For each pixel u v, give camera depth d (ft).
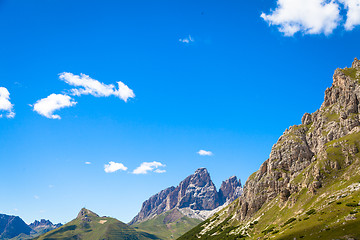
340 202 570.46
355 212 502.38
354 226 462.60
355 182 625.00
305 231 528.63
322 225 519.19
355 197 561.84
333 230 481.87
